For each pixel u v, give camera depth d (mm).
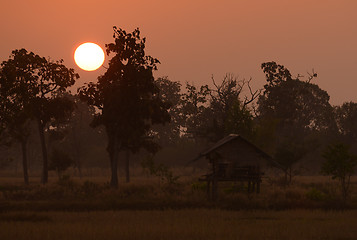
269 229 42031
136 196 72562
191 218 50406
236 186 82625
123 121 103750
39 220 49781
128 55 104875
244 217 52125
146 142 109812
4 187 89625
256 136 108000
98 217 51219
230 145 75812
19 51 109688
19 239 37188
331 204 64062
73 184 91500
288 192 72188
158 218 50344
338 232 40719
